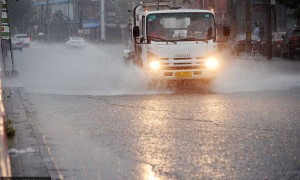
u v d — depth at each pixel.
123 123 25.78
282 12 113.25
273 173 16.31
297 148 19.64
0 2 48.25
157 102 33.34
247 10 89.06
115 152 19.44
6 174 12.54
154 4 49.91
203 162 17.81
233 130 23.42
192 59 39.25
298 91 37.78
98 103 33.28
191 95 36.75
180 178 15.94
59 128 24.47
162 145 20.61
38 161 17.00
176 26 39.72
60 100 35.03
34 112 29.69
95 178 15.91
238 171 16.61
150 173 16.50
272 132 22.80
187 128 24.16
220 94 37.06
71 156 18.77
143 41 40.28
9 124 21.75
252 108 29.92
